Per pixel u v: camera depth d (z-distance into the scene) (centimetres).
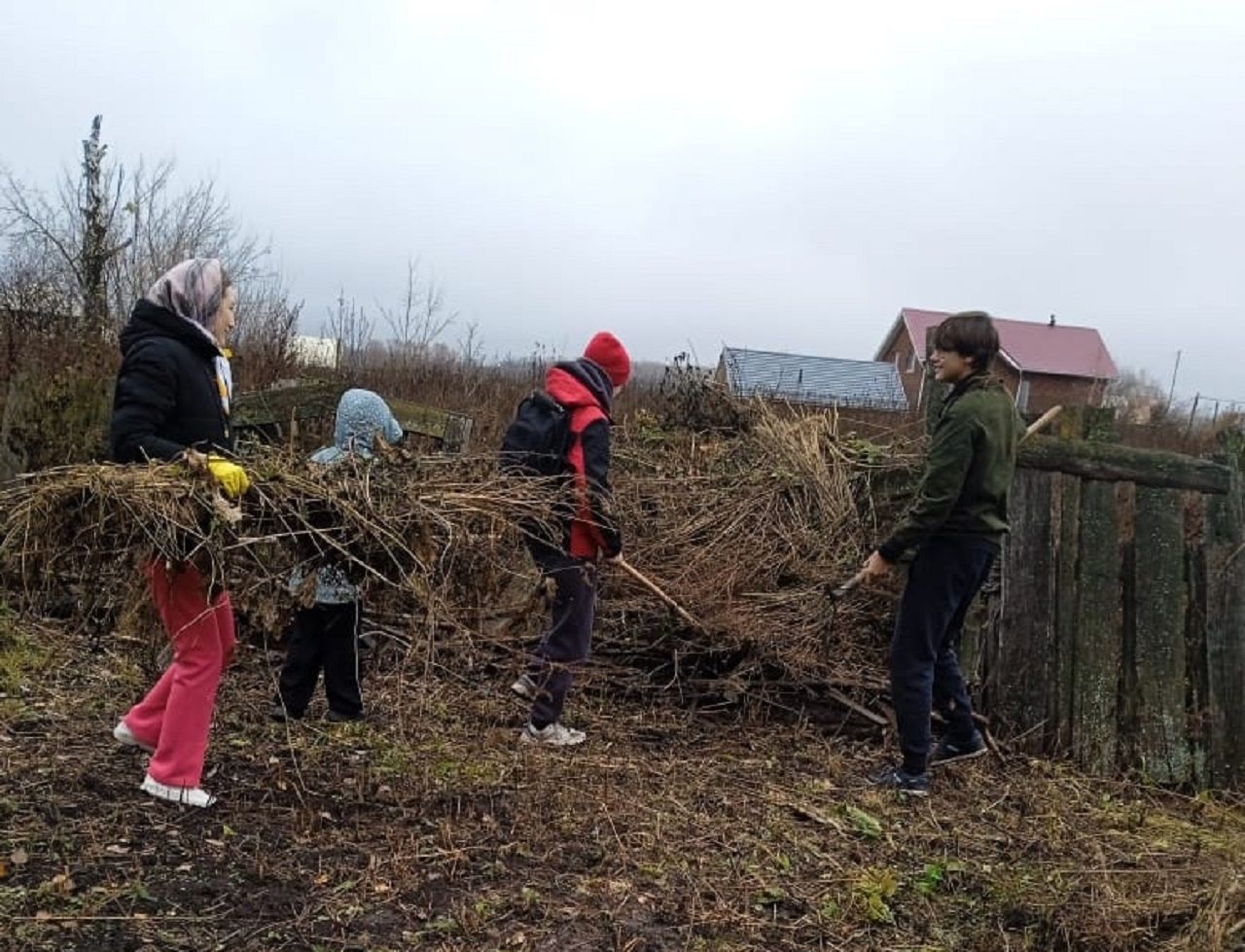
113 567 330
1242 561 505
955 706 467
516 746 442
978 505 424
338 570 362
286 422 640
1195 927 316
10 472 596
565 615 446
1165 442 1091
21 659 455
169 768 340
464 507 375
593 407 442
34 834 309
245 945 267
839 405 873
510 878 320
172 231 1541
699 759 454
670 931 301
